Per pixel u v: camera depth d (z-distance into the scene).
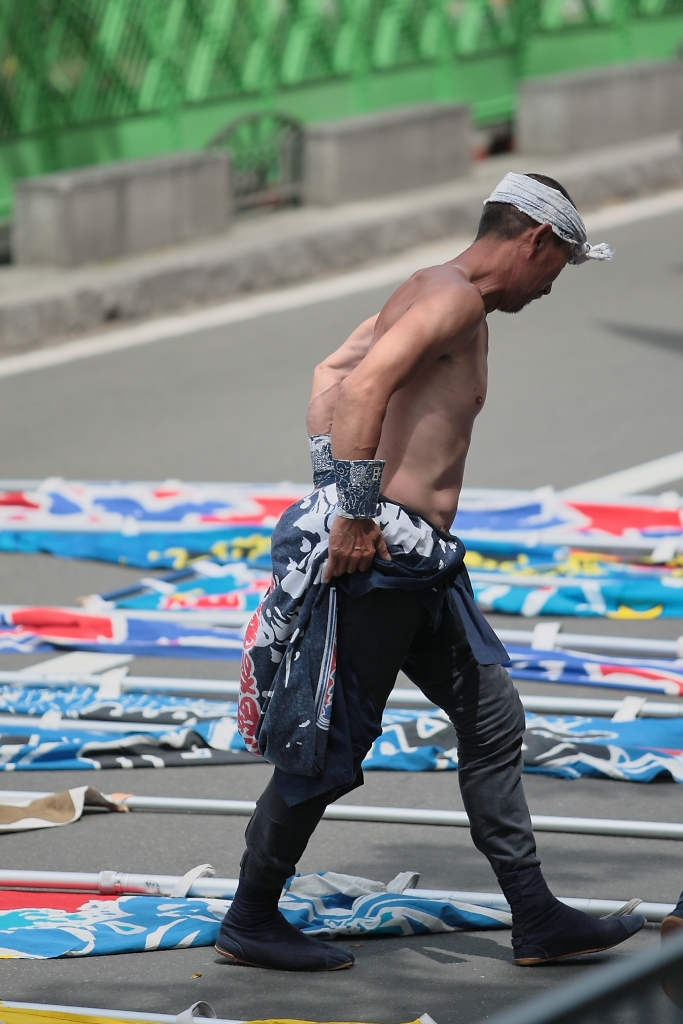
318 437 11.88
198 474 27.23
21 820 14.55
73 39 45.88
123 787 15.55
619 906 12.20
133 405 32.44
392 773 15.69
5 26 43.75
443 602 11.11
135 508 24.55
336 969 11.71
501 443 28.33
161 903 12.78
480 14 60.25
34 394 33.94
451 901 12.54
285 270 45.44
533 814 14.57
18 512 24.84
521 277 11.02
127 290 41.16
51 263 43.22
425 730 16.20
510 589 20.39
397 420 10.86
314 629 10.72
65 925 12.33
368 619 10.75
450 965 11.77
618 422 29.34
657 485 25.39
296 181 51.81
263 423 30.39
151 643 19.08
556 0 63.50
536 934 11.53
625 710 16.34
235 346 37.78
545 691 17.58
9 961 11.87
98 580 22.45
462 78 59.94
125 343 38.78
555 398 31.33
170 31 48.66
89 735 16.45
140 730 16.53
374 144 51.91
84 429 30.67
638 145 61.62
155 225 44.97
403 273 46.44
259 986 11.49
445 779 15.53
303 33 52.91
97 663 18.97
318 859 13.84
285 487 24.66
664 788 15.09
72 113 46.38
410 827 14.48
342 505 10.33
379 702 11.02
